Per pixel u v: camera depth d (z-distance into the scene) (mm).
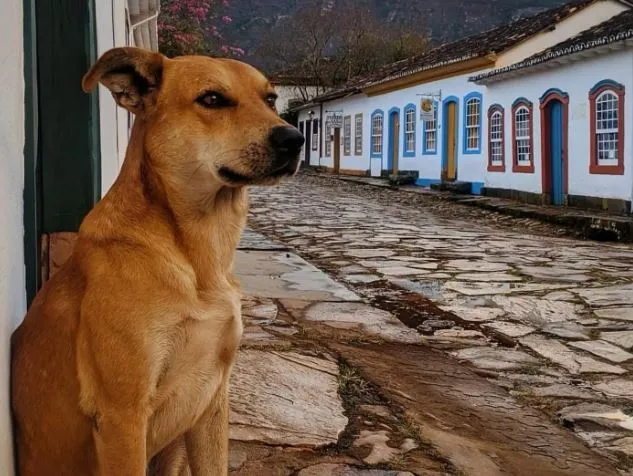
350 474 3027
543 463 3344
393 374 4551
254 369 4258
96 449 2004
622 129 15031
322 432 3439
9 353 1936
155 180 2232
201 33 22609
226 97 2418
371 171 30594
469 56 20953
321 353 4836
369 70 44031
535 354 5320
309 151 40500
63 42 3578
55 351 1991
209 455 2396
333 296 6938
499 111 20156
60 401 1984
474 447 3451
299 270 8422
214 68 2463
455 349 5379
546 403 4262
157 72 2389
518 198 19047
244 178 2371
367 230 13484
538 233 14102
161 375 2064
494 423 3828
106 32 4840
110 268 2016
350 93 31312
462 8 94188
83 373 1961
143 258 2061
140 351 1979
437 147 24422
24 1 2637
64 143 3617
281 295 6820
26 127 2660
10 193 1917
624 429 3875
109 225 2111
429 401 4090
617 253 11070
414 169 26312
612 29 17703
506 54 20594
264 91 2596
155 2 9734
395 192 23578
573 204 16844
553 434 3736
